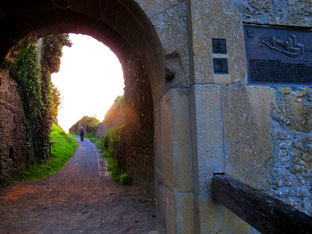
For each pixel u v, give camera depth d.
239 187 1.23
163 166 1.84
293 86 1.74
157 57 1.83
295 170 1.67
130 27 1.99
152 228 3.02
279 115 1.68
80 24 3.84
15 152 6.12
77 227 3.08
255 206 1.06
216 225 1.46
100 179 6.46
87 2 1.95
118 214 3.57
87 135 26.75
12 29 3.68
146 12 1.61
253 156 1.58
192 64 1.57
